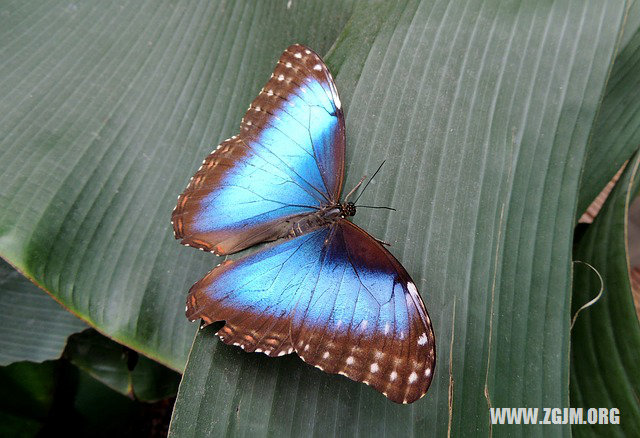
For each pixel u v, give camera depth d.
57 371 0.28
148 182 0.24
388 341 0.18
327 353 0.19
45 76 0.25
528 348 0.20
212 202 0.22
